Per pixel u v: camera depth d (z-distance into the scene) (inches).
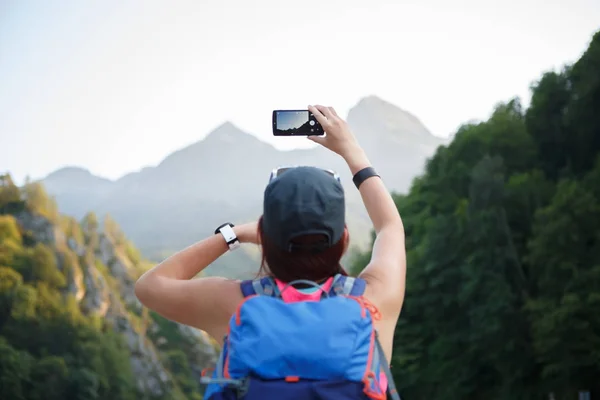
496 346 1898.4
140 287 91.7
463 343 1999.3
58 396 4648.1
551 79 2443.4
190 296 89.5
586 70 2348.7
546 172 2436.0
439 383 2047.2
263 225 88.1
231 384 79.0
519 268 1975.9
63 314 5305.1
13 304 5142.7
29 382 4586.6
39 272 5625.0
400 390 2082.9
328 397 77.8
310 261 86.5
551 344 1744.6
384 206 96.5
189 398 6589.6
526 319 1900.8
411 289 2081.7
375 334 82.6
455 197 2412.6
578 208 1849.2
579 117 2361.0
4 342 4731.8
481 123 2546.8
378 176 98.9
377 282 88.8
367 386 78.9
